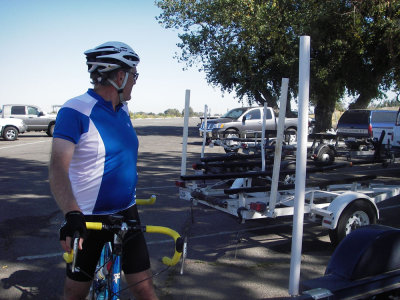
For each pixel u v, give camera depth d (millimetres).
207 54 25953
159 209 7156
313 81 21625
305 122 3236
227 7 23125
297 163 3275
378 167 12609
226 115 20844
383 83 24844
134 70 2391
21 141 21547
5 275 4344
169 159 13875
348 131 16547
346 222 4840
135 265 2357
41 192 8453
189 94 5098
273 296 3898
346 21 19844
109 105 2287
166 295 3926
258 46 22859
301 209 3291
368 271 2426
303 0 21312
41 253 5012
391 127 15648
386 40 19500
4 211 6965
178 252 2180
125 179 2312
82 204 2246
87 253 2350
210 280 4277
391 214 7027
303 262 4770
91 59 2303
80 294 2402
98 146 2180
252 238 5656
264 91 25266
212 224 6309
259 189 4809
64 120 2100
